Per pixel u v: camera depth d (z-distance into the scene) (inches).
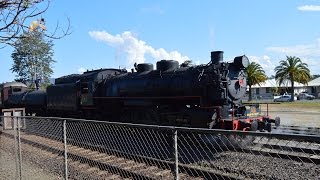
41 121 570.9
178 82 569.6
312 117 1034.7
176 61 617.0
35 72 2331.4
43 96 1029.8
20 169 351.3
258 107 572.4
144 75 651.5
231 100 541.0
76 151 456.1
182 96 557.9
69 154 439.8
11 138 630.5
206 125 506.0
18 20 202.7
